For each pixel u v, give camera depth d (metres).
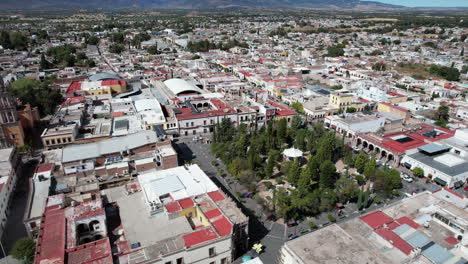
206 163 152.38
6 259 92.38
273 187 132.50
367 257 71.56
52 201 98.38
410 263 71.62
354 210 117.44
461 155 146.50
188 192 106.75
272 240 101.25
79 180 115.81
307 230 106.31
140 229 92.19
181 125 184.88
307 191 118.75
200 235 85.81
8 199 114.88
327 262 69.88
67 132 155.75
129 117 192.38
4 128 150.25
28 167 145.00
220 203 101.19
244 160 136.75
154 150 139.75
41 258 75.75
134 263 75.75
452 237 82.50
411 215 91.50
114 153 133.00
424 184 135.50
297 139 161.88
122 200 105.88
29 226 95.25
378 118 187.62
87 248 79.81
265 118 198.75
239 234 92.94
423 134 169.38
